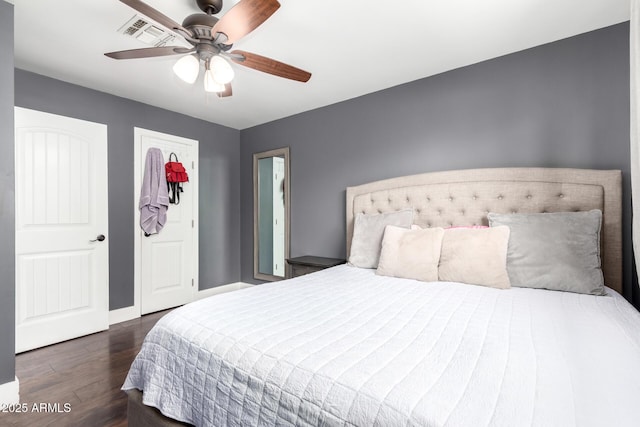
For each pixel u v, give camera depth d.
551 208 2.06
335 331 1.13
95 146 2.90
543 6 1.78
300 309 1.40
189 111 3.60
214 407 1.02
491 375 0.80
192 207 3.79
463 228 2.13
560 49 2.13
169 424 1.16
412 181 2.67
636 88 1.34
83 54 2.28
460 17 1.88
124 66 2.47
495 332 1.11
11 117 1.73
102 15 1.83
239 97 3.17
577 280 1.66
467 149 2.49
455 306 1.44
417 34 2.06
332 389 0.79
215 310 1.37
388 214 2.61
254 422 0.90
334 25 1.96
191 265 3.78
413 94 2.77
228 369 1.01
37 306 2.52
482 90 2.42
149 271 3.37
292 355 0.94
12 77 1.74
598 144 2.00
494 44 2.19
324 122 3.42
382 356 0.92
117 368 2.17
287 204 3.76
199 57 1.74
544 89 2.18
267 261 4.12
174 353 1.20
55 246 2.63
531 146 2.22
